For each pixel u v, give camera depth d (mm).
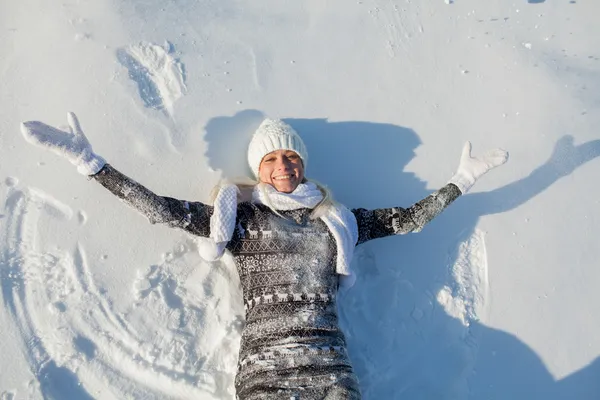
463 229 2365
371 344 2182
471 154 2477
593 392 2248
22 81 2225
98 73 2270
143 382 2012
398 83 2531
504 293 2307
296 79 2447
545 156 2514
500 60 2652
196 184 2219
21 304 1997
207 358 2062
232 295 2135
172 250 2139
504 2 2773
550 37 2744
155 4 2424
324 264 1990
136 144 2213
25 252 2049
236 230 1985
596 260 2404
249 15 2506
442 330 2238
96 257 2082
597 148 2562
